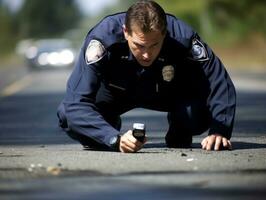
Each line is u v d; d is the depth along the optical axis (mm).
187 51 6633
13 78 33344
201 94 6855
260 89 22562
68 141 8984
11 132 10773
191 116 6938
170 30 6574
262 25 52188
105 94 6801
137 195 4727
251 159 6121
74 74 6809
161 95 6855
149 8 6285
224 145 6734
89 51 6609
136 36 6352
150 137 9148
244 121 12031
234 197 4660
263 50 49469
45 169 5707
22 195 4770
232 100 6781
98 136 6648
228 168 5633
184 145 7238
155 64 6633
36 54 43344
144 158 6195
